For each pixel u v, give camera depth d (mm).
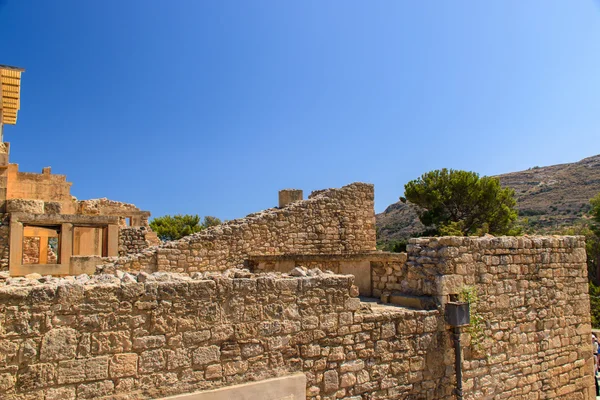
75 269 16047
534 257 10258
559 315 10508
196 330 6281
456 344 8664
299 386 6910
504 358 9414
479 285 9266
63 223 16469
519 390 9578
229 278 6680
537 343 10016
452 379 8672
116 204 23422
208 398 6168
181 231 41531
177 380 6094
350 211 16422
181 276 6809
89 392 5574
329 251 15750
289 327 7016
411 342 8266
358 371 7609
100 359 5668
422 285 9297
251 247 14242
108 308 5770
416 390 8227
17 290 5289
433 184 30609
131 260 12602
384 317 8016
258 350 6723
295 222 15141
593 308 22734
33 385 5281
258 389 6547
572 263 10977
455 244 9031
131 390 5809
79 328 5590
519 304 9836
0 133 18734
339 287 7586
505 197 29844
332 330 7418
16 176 21141
